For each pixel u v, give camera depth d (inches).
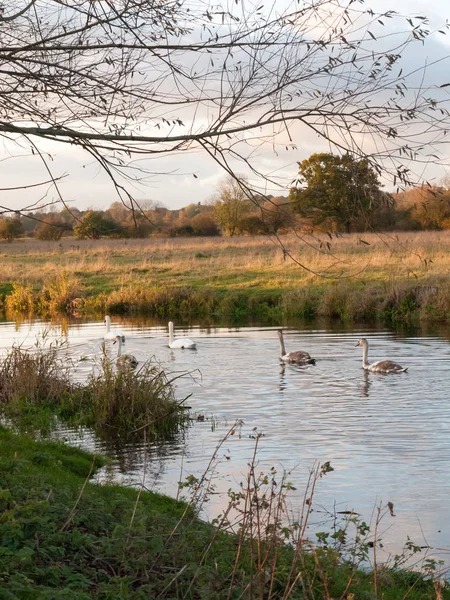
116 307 1502.2
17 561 231.0
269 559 272.4
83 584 232.1
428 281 1318.9
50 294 1583.4
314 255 1657.2
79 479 415.8
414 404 649.6
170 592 246.8
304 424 588.7
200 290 1485.0
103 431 592.1
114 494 379.9
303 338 1064.8
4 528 250.5
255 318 1334.9
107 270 1855.3
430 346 958.4
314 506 406.9
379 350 941.2
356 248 1681.8
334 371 823.7
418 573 323.6
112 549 261.4
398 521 385.1
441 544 357.1
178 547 271.0
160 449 532.7
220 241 2583.7
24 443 477.1
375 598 265.0
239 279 1608.0
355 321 1251.8
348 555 337.1
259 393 713.0
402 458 491.8
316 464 482.3
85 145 225.6
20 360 706.8
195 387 745.6
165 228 3447.3
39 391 684.1
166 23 225.9
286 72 215.9
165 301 1470.2
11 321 1363.2
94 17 225.0
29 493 297.7
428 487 434.9
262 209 211.9
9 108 231.6
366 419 600.1
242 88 217.8
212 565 268.8
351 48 211.9
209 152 223.1
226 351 968.3
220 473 469.7
